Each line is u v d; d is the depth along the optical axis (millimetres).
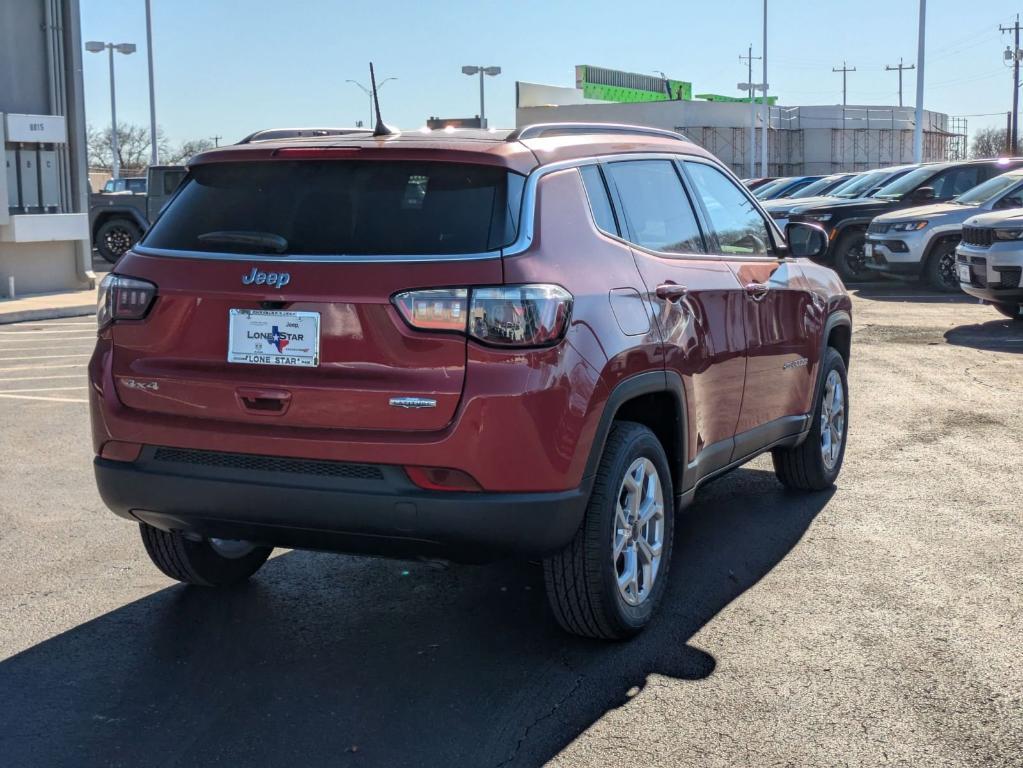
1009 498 6352
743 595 4859
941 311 15484
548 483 3807
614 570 4211
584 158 4398
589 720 3693
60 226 18969
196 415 3994
